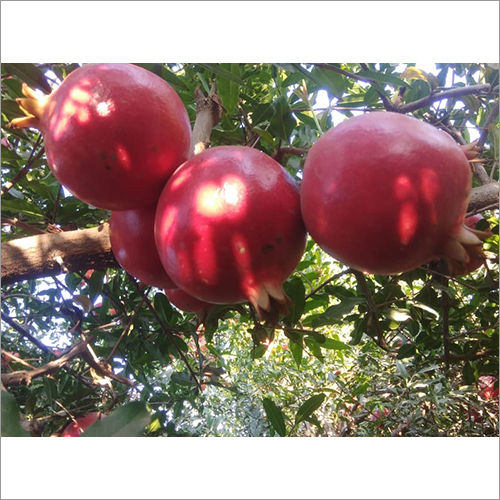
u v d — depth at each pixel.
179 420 0.64
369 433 0.71
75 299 0.50
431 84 0.48
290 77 0.57
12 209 0.50
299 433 0.85
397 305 0.59
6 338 0.69
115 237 0.34
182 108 0.31
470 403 0.64
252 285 0.26
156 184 0.30
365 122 0.25
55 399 0.54
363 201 0.24
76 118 0.28
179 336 0.63
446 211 0.24
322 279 0.89
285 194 0.27
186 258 0.26
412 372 0.69
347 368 0.95
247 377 1.08
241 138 0.53
